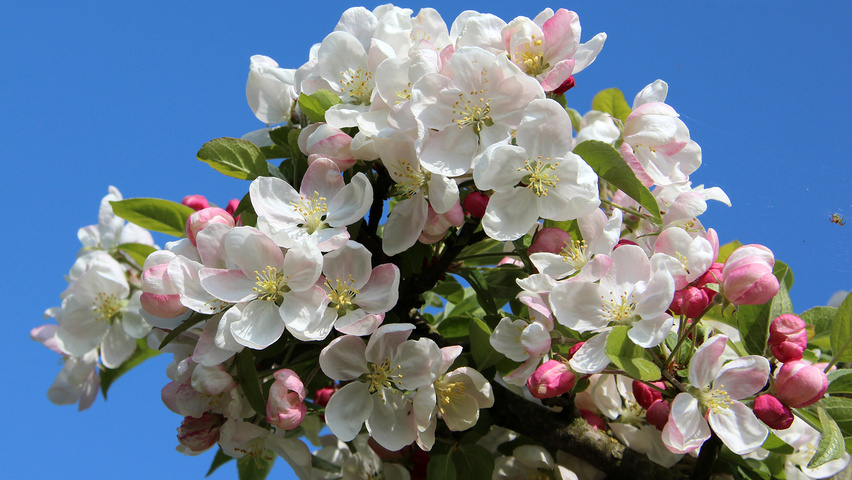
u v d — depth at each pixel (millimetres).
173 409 620
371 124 607
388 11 638
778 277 659
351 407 590
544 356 593
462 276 640
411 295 632
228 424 606
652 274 583
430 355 585
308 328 585
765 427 572
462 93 604
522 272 641
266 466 675
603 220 597
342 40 634
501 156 590
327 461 681
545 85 615
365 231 630
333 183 611
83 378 695
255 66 663
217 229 599
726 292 582
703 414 576
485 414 635
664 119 623
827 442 562
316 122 629
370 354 588
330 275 595
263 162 636
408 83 613
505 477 639
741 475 623
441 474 607
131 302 685
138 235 721
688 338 601
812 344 656
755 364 576
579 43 633
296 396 585
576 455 632
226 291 589
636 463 627
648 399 625
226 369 603
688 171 638
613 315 580
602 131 702
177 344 636
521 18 624
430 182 600
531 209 596
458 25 648
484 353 610
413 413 587
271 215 604
